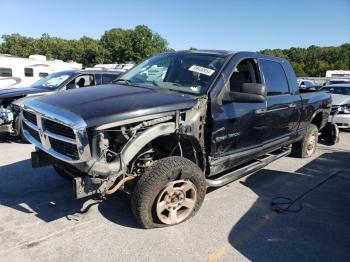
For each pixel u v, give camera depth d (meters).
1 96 7.75
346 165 6.57
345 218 4.26
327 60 102.00
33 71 16.58
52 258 3.17
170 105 3.53
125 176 3.52
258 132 4.74
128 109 3.30
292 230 3.89
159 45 76.56
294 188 5.22
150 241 3.49
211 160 4.08
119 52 73.94
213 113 3.91
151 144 3.75
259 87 3.80
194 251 3.37
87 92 3.84
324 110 6.96
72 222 3.83
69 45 75.94
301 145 6.66
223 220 4.02
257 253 3.40
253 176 5.68
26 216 3.95
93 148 3.18
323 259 3.35
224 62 4.23
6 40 76.12
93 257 3.20
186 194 3.81
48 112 3.34
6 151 6.83
